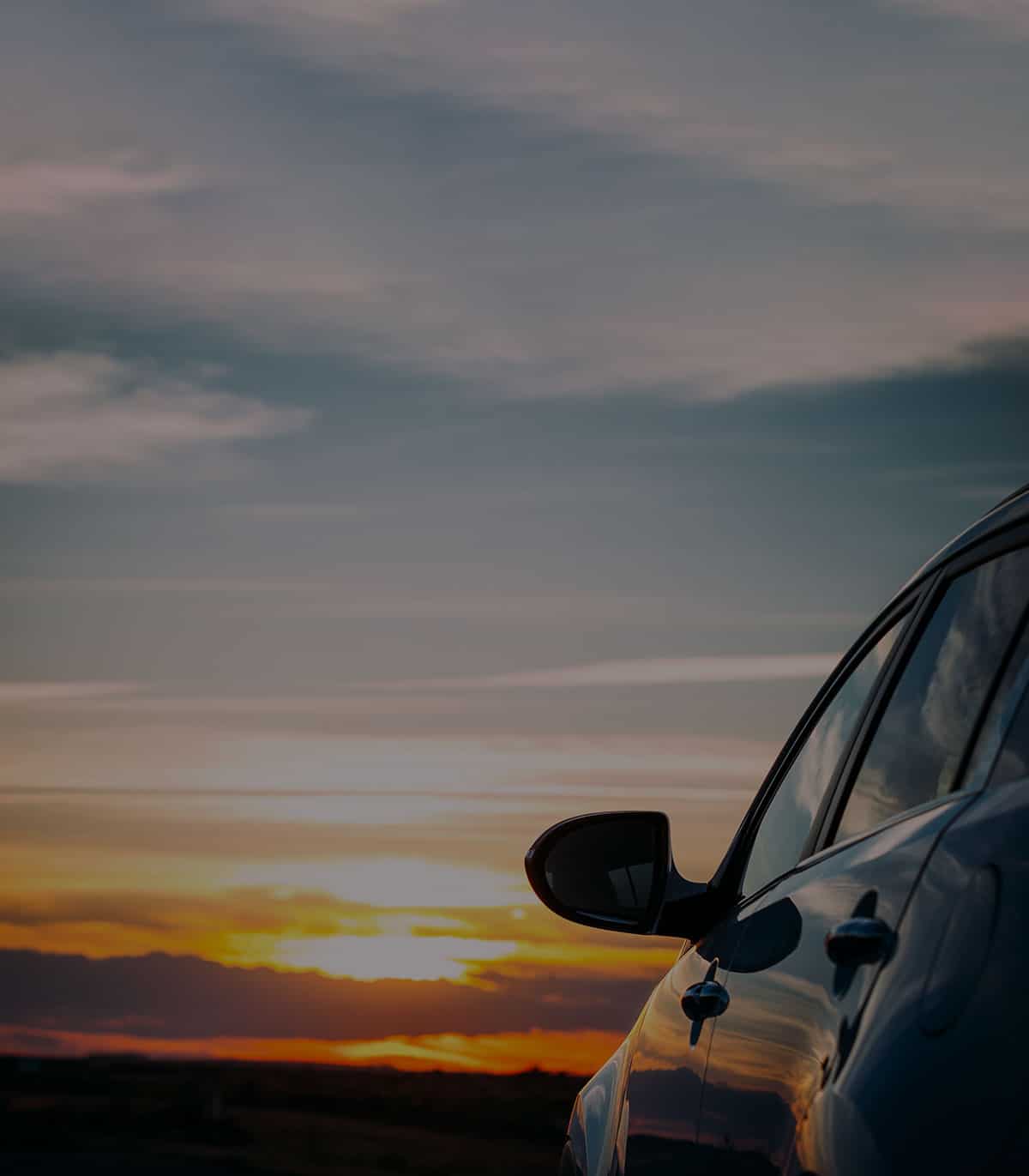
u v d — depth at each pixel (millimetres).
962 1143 1604
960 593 2484
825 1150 1926
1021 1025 1575
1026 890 1668
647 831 3350
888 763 2504
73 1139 33500
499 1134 64625
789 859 2875
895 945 1956
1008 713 2021
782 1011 2352
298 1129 50875
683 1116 2787
